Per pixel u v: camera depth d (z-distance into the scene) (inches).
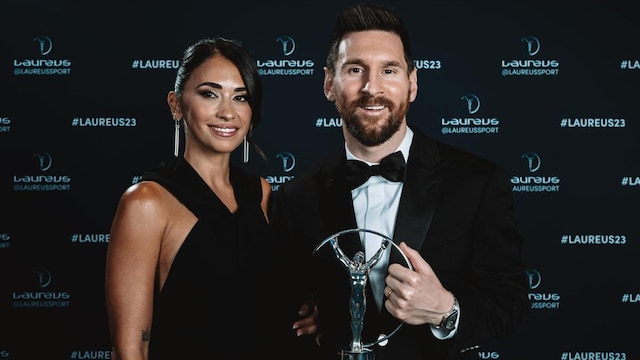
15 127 141.6
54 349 141.4
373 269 78.1
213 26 141.6
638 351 139.6
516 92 140.8
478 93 140.9
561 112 140.3
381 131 77.8
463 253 78.3
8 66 141.8
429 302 69.1
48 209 141.8
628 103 139.9
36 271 141.6
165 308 76.3
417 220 78.1
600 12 139.9
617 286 139.8
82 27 141.4
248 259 79.1
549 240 140.4
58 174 141.8
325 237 80.2
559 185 140.5
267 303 80.5
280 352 82.1
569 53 140.3
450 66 140.9
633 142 140.2
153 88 141.7
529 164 140.7
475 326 72.7
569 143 140.4
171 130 141.7
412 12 140.9
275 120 142.3
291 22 141.6
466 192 79.2
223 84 77.7
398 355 76.2
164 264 76.7
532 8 140.4
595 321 139.9
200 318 76.2
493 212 78.5
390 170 79.2
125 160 141.7
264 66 142.0
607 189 140.3
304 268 82.6
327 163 85.2
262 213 83.7
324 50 141.6
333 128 142.0
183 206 77.2
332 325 78.9
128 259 74.9
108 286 75.7
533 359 140.3
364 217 81.1
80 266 141.8
